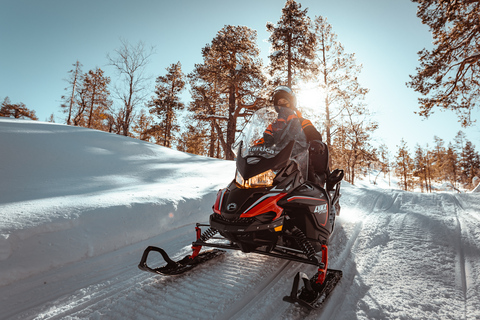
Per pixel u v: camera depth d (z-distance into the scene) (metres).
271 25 21.88
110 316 1.98
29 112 43.12
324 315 2.01
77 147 8.38
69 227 3.11
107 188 5.31
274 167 2.52
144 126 35.12
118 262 2.97
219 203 2.48
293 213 2.62
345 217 4.88
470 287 2.37
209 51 22.91
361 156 28.38
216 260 3.00
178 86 31.75
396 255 3.12
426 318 1.92
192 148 30.25
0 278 2.30
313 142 2.89
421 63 12.64
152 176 7.00
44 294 2.26
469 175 50.94
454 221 4.32
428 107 12.77
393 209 5.44
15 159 6.38
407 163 49.03
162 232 3.89
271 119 2.98
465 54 12.02
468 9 11.43
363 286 2.42
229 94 22.75
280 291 2.37
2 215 3.00
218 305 2.11
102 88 33.47
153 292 2.32
